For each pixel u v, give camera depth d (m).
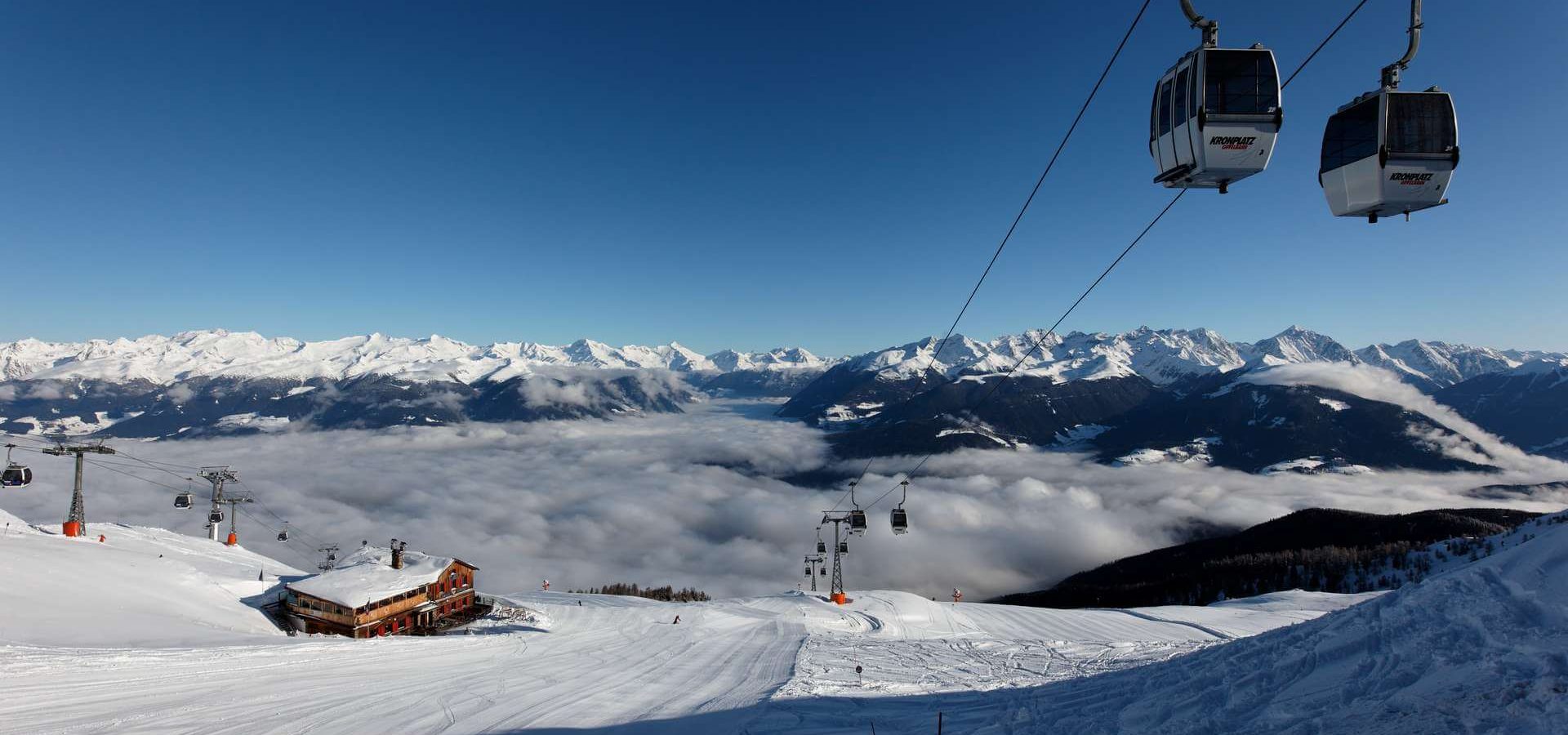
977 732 15.91
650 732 19.55
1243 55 11.38
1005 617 59.34
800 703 21.83
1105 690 17.30
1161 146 12.42
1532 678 9.11
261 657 28.16
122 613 37.19
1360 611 13.85
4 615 31.55
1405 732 8.87
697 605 67.62
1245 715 11.54
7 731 16.88
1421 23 11.52
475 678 27.27
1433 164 11.40
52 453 59.53
